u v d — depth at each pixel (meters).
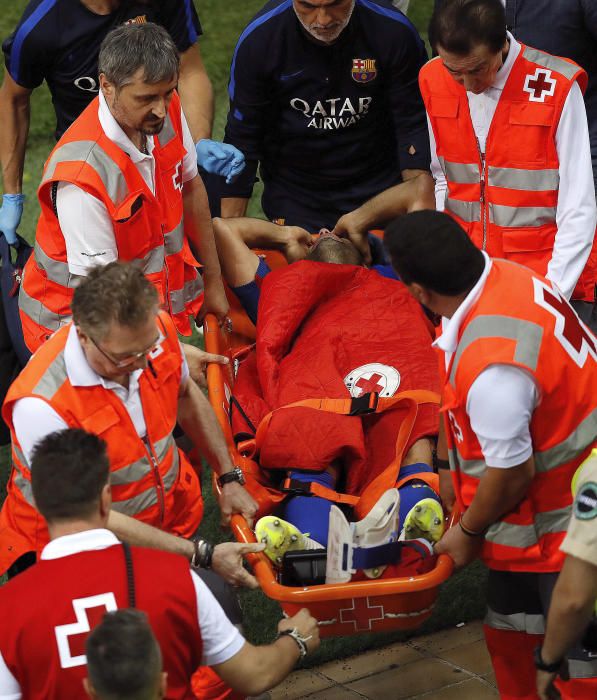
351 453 14.18
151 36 12.95
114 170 13.44
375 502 13.47
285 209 19.84
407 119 18.59
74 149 13.44
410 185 18.50
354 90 18.16
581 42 16.23
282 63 17.89
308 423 14.11
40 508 9.56
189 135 15.50
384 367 15.62
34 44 16.62
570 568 9.75
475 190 15.39
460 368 10.58
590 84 16.66
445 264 10.47
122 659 8.09
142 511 12.20
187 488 13.08
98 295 10.59
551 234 15.27
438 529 12.59
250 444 14.55
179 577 9.49
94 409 11.48
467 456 11.33
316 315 16.88
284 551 12.50
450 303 10.78
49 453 9.57
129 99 13.02
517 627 12.30
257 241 18.31
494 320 10.56
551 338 10.62
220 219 18.08
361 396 14.66
